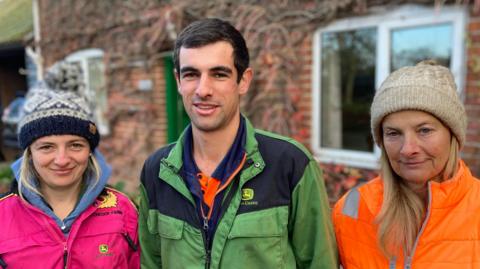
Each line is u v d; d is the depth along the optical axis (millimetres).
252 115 4109
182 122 5344
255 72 4035
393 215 1521
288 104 3875
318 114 3744
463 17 2916
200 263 1530
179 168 1595
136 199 4539
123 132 5688
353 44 3553
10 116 8336
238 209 1520
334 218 1705
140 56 5258
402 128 1466
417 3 3121
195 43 1462
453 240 1439
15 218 1740
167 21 4672
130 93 5500
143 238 1774
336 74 3682
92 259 1761
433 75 1457
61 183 1767
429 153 1448
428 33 3139
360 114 3613
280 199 1532
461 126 1470
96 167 1876
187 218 1571
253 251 1483
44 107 1752
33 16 7410
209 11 4352
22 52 9016
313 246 1578
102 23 5699
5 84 9898
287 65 3836
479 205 1443
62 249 1722
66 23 6242
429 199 1476
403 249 1505
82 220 1773
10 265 1674
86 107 1898
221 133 1555
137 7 5164
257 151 1564
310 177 1570
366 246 1591
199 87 1451
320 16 3588
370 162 3496
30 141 1738
